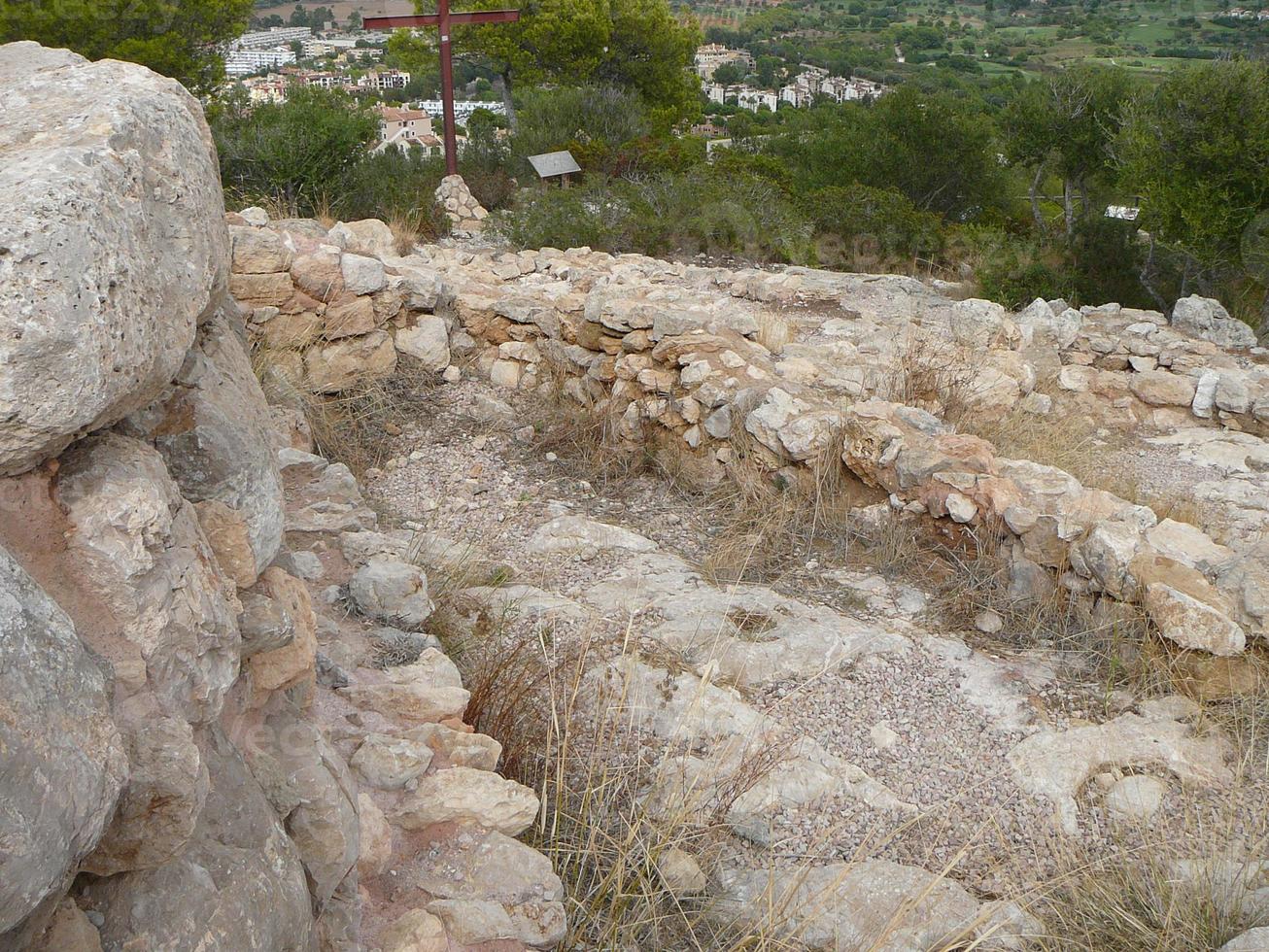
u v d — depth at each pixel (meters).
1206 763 3.48
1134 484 5.89
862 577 4.75
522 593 4.39
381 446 6.07
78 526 1.46
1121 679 3.95
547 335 6.99
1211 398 7.48
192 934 1.48
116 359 1.38
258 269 6.11
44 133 1.60
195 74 14.34
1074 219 17.55
